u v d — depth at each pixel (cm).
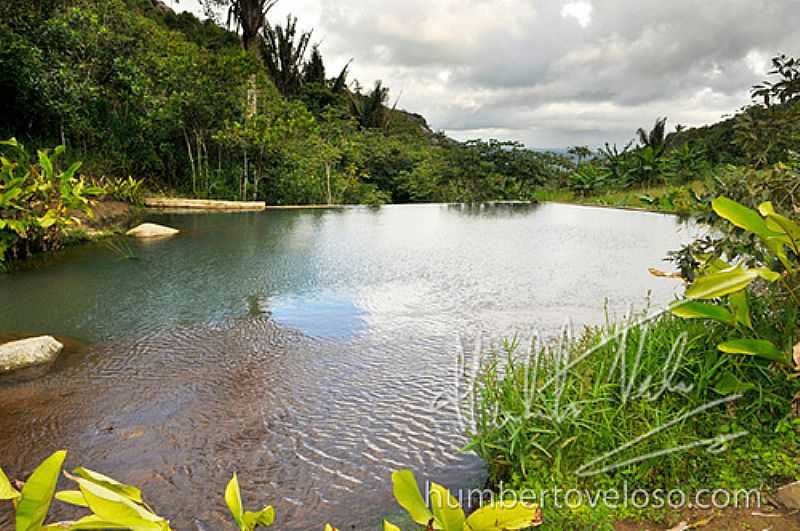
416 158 1970
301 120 1382
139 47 1205
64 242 670
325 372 292
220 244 735
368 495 183
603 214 1211
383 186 1905
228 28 1838
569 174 1820
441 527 110
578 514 160
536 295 468
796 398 195
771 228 187
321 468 199
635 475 172
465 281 523
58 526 88
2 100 958
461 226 984
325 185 1543
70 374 285
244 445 214
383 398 259
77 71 1049
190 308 418
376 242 775
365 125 2555
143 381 277
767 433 189
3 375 282
